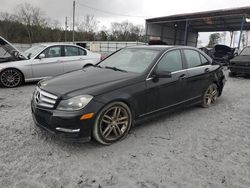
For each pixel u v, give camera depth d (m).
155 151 3.26
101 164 2.91
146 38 31.64
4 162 2.87
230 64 10.71
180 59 4.53
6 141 3.40
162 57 4.15
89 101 3.10
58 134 3.09
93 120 3.12
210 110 5.18
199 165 2.96
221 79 5.62
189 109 5.20
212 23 30.39
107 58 4.84
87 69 4.28
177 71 4.35
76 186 2.50
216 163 3.02
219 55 15.95
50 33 54.84
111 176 2.68
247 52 10.95
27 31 54.62
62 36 54.34
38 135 3.61
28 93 6.42
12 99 5.72
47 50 7.86
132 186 2.52
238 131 4.06
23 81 7.46
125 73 3.85
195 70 4.75
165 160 3.04
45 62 7.70
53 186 2.48
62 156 3.05
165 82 4.04
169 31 35.09
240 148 3.45
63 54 8.16
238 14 21.72
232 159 3.13
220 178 2.71
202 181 2.64
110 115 3.38
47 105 3.19
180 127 4.14
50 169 2.77
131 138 3.63
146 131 3.91
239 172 2.84
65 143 3.38
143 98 3.70
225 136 3.84
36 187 2.46
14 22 55.50
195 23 31.56
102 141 3.31
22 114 4.55
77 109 3.03
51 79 3.78
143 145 3.42
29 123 4.08
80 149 3.24
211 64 5.35
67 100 3.07
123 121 3.53
